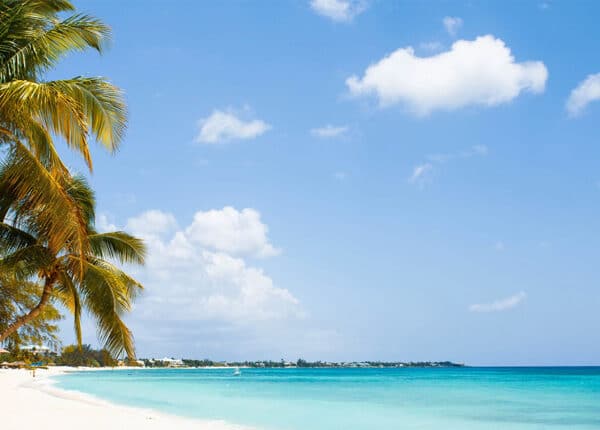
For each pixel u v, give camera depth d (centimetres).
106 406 2747
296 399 3875
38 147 980
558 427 2270
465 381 7838
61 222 1005
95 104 958
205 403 3366
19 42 999
